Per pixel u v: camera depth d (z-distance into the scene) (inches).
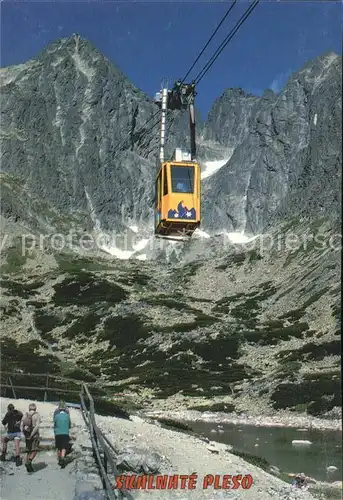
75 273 6579.7
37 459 844.0
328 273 5442.9
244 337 3895.2
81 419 1139.3
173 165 1411.2
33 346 4313.5
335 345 3329.2
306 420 2316.7
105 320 4790.8
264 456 1615.4
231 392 2935.5
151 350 3895.2
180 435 1235.2
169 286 6914.4
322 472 1393.9
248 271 7268.7
